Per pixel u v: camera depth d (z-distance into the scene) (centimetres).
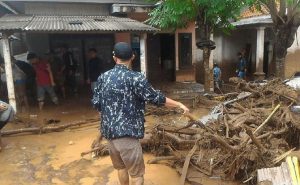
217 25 1201
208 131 546
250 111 658
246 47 1830
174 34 1614
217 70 1509
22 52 1623
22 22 1034
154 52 1694
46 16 1252
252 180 464
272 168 418
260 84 909
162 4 1108
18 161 610
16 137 764
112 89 369
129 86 367
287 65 1557
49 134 789
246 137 524
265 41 1708
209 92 1180
